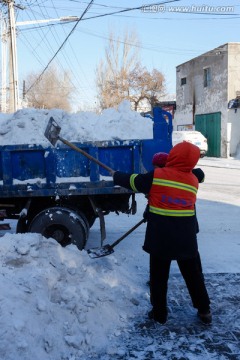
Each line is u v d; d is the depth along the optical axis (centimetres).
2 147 530
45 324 327
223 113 2602
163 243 344
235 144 2594
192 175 359
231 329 367
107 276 437
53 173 532
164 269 361
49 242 409
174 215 344
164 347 337
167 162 357
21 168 537
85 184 533
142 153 532
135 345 340
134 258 573
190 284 369
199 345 340
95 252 457
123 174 363
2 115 620
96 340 343
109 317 371
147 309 404
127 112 585
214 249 619
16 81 2067
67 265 398
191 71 3012
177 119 3297
